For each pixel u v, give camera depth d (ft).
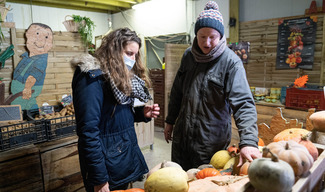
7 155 6.24
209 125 5.45
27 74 9.18
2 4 8.75
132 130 4.73
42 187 7.00
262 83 12.97
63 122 7.45
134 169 4.73
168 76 15.58
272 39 12.30
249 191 2.67
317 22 10.78
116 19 24.91
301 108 9.16
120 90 4.09
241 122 4.51
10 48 8.70
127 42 4.17
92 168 3.85
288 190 2.43
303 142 3.60
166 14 18.93
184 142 5.84
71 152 7.53
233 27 13.69
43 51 9.43
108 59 4.03
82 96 3.82
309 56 11.17
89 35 10.75
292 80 11.84
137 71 5.02
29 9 20.65
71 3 20.94
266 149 2.88
